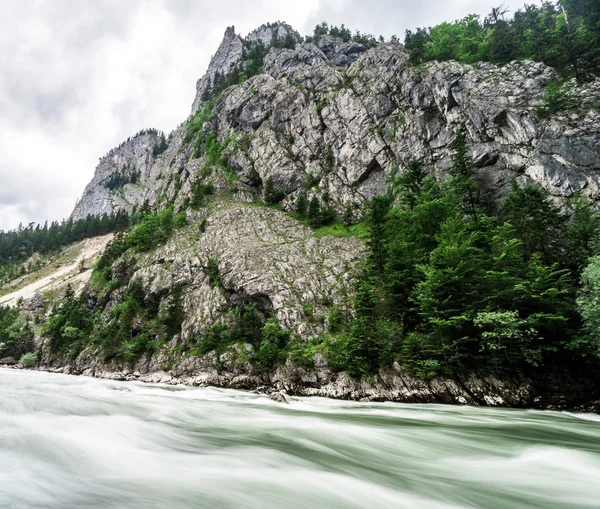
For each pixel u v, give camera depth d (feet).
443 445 42.16
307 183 257.34
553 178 136.46
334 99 273.75
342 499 23.65
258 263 169.37
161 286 183.73
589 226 102.32
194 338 145.07
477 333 87.76
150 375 135.03
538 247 110.42
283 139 298.15
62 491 20.75
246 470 28.02
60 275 429.79
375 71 261.44
